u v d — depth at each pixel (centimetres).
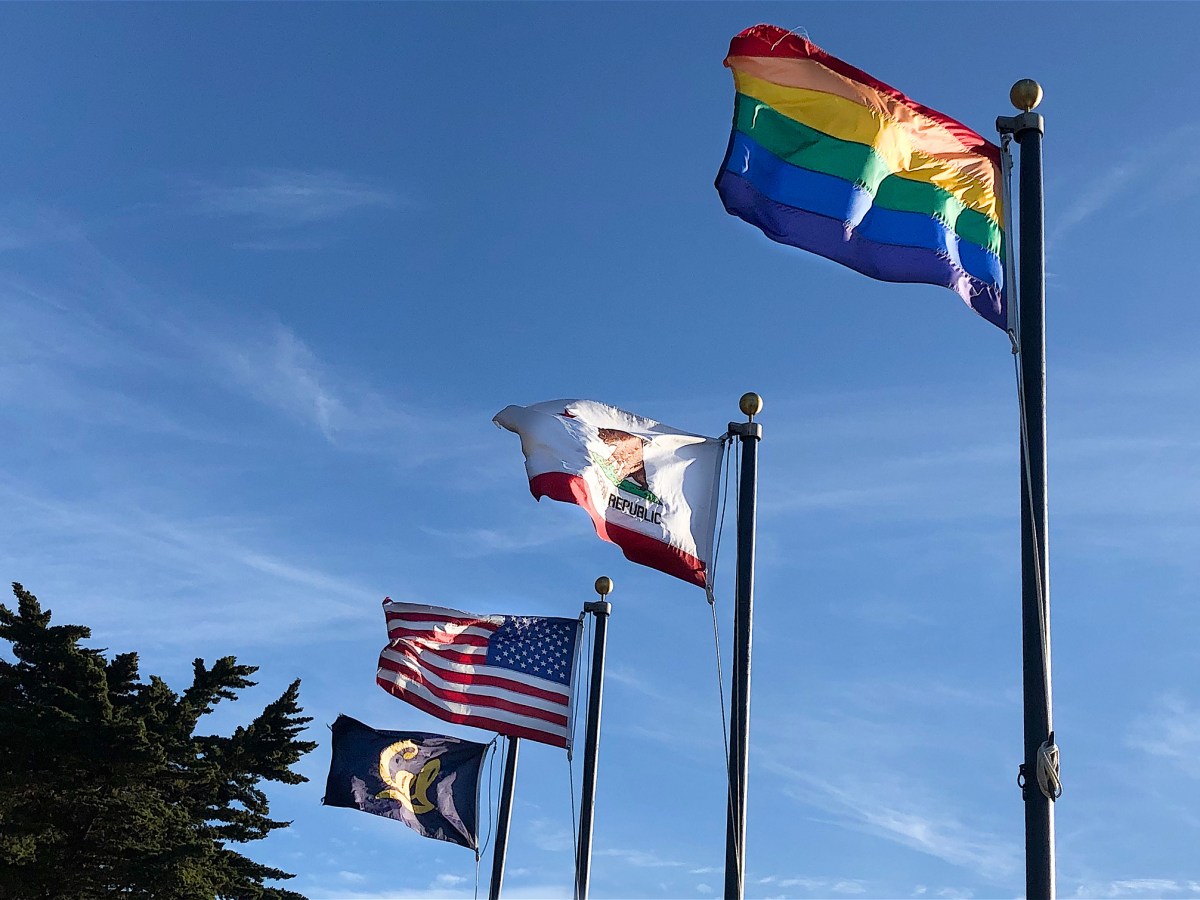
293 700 3531
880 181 1378
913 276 1341
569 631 2688
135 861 3069
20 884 3066
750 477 1872
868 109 1398
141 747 3148
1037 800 1026
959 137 1391
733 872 1623
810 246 1370
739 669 1748
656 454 1947
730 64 1420
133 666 3522
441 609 2711
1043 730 1042
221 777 3400
